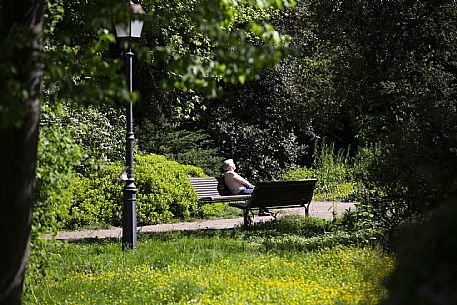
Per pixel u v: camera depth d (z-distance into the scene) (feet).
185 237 44.37
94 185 57.72
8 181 16.99
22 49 16.57
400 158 37.50
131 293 28.43
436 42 51.39
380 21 51.08
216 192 61.72
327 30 54.29
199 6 18.40
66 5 56.18
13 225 17.04
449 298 10.46
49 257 26.45
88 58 18.10
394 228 36.42
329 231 46.34
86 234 51.96
